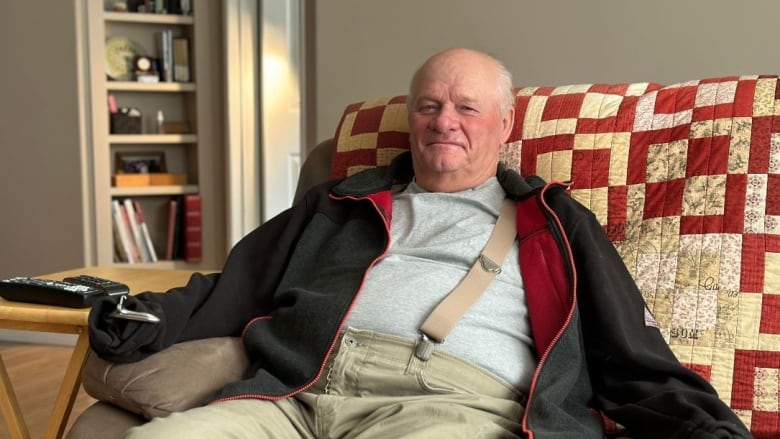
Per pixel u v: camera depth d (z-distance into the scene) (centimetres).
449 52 171
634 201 161
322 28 304
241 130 394
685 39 256
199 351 146
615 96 174
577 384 142
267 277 167
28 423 252
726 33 251
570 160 169
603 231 155
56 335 348
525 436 131
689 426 117
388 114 194
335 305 151
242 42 390
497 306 149
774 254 147
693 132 160
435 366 142
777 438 140
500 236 157
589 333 144
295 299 158
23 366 317
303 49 327
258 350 152
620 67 265
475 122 166
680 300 151
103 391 137
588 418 139
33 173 367
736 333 146
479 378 142
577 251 150
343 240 166
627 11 262
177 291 153
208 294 161
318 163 204
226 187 398
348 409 139
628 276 150
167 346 145
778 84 159
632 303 145
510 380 144
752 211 151
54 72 358
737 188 153
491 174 172
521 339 149
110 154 394
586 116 172
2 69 366
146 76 386
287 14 403
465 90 165
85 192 361
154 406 133
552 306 148
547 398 133
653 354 135
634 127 167
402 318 147
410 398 138
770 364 143
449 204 167
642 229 159
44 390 286
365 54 300
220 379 145
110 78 383
